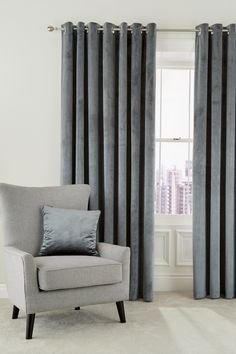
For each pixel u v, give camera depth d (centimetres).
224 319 339
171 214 443
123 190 404
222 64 414
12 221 345
